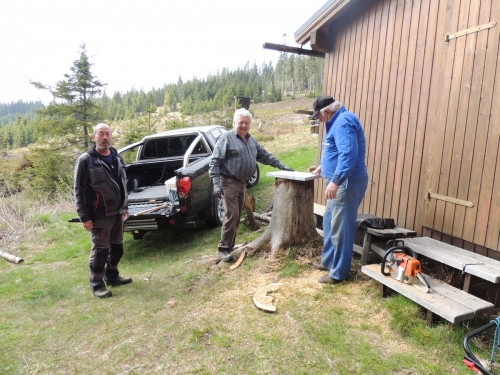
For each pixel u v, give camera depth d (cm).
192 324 276
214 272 373
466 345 195
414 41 368
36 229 695
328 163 313
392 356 222
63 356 258
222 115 1750
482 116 291
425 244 312
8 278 448
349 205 300
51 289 391
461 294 253
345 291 305
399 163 389
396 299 278
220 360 229
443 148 330
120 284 390
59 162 1533
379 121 422
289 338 245
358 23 457
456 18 319
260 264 370
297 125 2530
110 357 249
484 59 290
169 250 500
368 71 440
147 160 616
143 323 293
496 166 279
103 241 359
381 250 337
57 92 1659
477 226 295
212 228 561
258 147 420
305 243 379
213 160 378
